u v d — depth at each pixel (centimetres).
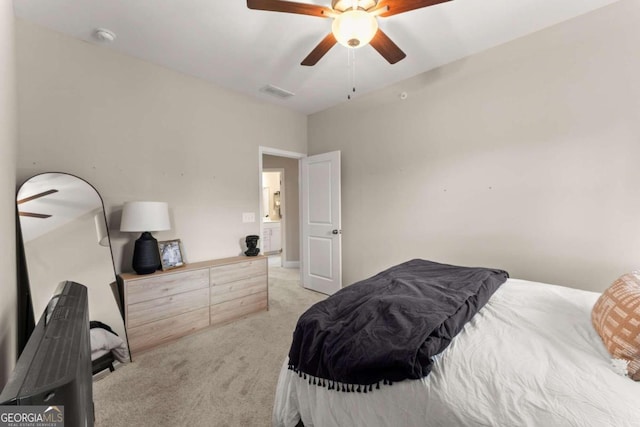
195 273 259
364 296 156
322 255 385
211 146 305
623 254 191
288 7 151
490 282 174
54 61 209
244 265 299
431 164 286
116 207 240
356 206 357
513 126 234
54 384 53
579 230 207
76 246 208
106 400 168
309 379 119
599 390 82
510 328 121
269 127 364
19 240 190
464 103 261
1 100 113
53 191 202
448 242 277
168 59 255
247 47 238
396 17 202
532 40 223
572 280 211
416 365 96
